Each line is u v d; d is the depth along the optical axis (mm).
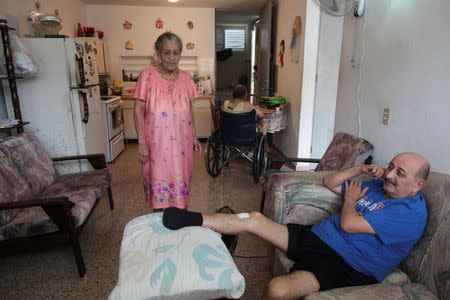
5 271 1801
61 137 2783
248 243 2086
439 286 1054
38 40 2574
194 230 1112
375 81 1904
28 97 2643
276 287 1122
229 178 3441
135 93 1896
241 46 8547
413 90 1557
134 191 3043
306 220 1579
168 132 1925
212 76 5484
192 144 2115
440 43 1370
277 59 4680
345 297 1049
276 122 3955
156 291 870
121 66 5289
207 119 5309
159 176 1985
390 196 1293
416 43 1529
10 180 1811
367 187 1425
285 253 1428
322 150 3758
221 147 3525
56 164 2807
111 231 2262
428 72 1450
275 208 1600
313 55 3451
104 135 3639
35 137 2303
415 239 1193
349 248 1266
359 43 2078
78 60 2754
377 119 1893
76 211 1723
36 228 1629
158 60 1914
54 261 1901
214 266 921
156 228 1137
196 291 878
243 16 6824
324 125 3664
